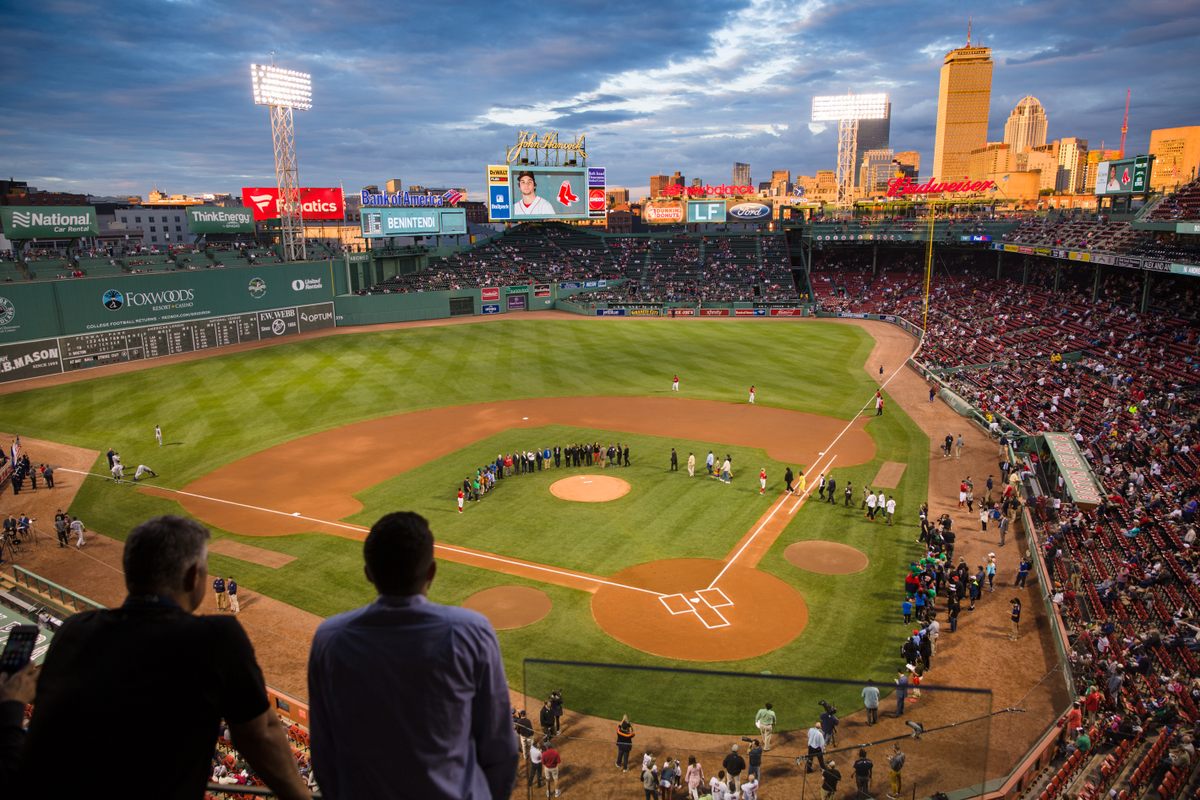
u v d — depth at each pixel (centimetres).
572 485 4509
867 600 3231
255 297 8712
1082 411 5441
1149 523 3612
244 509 4206
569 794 863
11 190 12900
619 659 2812
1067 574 3341
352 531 3922
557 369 7438
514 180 12188
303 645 2958
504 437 5381
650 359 7919
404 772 345
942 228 10781
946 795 792
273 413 5944
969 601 3225
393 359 7812
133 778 294
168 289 7862
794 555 3631
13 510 4228
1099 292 8656
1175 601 2994
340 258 9844
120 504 4297
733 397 6469
